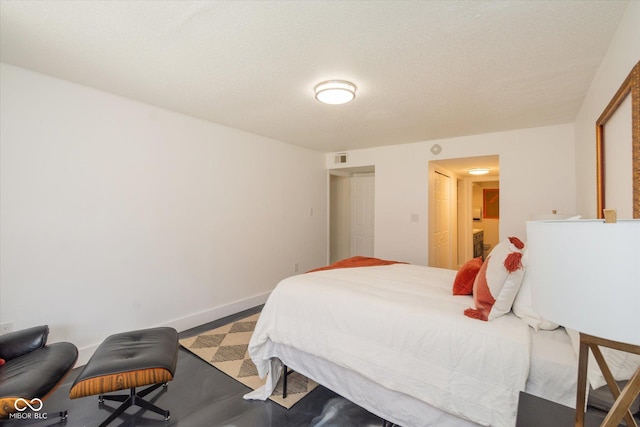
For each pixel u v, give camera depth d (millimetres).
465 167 4961
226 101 2740
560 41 1753
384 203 4668
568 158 3375
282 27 1613
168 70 2129
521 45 1795
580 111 2904
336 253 5875
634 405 967
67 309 2385
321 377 1936
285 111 3006
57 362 1698
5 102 2092
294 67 2070
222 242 3553
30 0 1400
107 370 1579
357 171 5516
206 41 1752
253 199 3930
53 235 2312
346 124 3449
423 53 1884
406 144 4457
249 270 3887
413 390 1493
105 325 2594
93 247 2521
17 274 2156
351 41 1748
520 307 1484
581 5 1444
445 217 5223
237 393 2082
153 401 1989
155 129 2908
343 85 2289
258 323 2145
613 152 1796
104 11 1484
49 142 2281
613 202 1812
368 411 1878
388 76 2201
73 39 1740
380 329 1650
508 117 3162
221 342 2865
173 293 3082
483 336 1366
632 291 561
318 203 5078
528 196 3584
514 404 1225
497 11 1485
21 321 2172
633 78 1330
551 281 684
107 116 2580
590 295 605
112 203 2631
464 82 2305
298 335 1959
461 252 6227
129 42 1768
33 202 2221
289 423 1784
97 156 2531
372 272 2551
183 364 2467
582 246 618
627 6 1444
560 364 1187
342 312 1813
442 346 1445
